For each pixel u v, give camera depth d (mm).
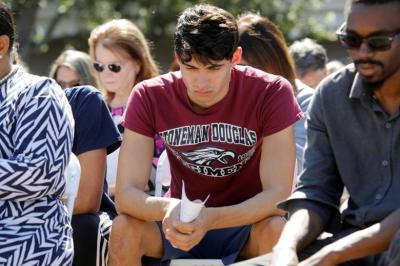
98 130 9219
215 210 7754
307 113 7754
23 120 7609
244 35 10305
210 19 7797
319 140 7602
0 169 7320
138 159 8383
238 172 8430
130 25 11602
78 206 9016
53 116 7672
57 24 34219
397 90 7125
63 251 7598
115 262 8023
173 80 8445
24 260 7363
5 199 7473
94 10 30562
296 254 6812
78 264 8844
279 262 6516
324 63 14289
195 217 7363
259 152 8422
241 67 8484
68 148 7719
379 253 6789
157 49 29719
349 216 7387
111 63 11336
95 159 9164
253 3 29016
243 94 8289
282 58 10375
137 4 30281
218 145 8273
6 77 7820
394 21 6879
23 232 7445
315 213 7273
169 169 9281
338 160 7469
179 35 7887
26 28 30562
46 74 33062
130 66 11406
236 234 8430
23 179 7375
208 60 7789
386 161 7207
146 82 8578
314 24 30672
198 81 7930
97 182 9164
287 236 6965
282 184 8133
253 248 8203
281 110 8258
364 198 7316
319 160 7582
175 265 8109
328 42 31344
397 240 6047
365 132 7316
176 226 7344
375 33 6887
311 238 7109
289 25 29703
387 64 6965
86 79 12961
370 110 7254
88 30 31156
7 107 7664
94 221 8969
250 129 8289
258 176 8508
